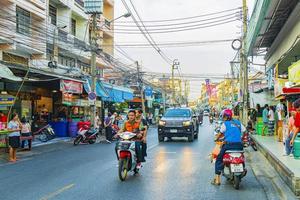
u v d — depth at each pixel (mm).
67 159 15586
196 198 8367
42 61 27297
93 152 18391
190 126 23953
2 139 18156
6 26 22016
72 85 26359
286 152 13688
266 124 25125
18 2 24797
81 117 32156
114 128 26312
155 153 17531
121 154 10555
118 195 8609
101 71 43969
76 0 35812
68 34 32219
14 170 12664
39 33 27062
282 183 10227
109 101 38344
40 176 11312
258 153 18078
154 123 57812
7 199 8180
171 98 84750
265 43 24922
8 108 23328
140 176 11250
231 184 10039
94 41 27500
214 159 10422
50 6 32125
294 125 12844
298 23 15312
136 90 54531
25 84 25406
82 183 10094
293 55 19234
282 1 15594
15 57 25922
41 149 20156
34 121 26109
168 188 9461
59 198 8266
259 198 8430
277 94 18797
